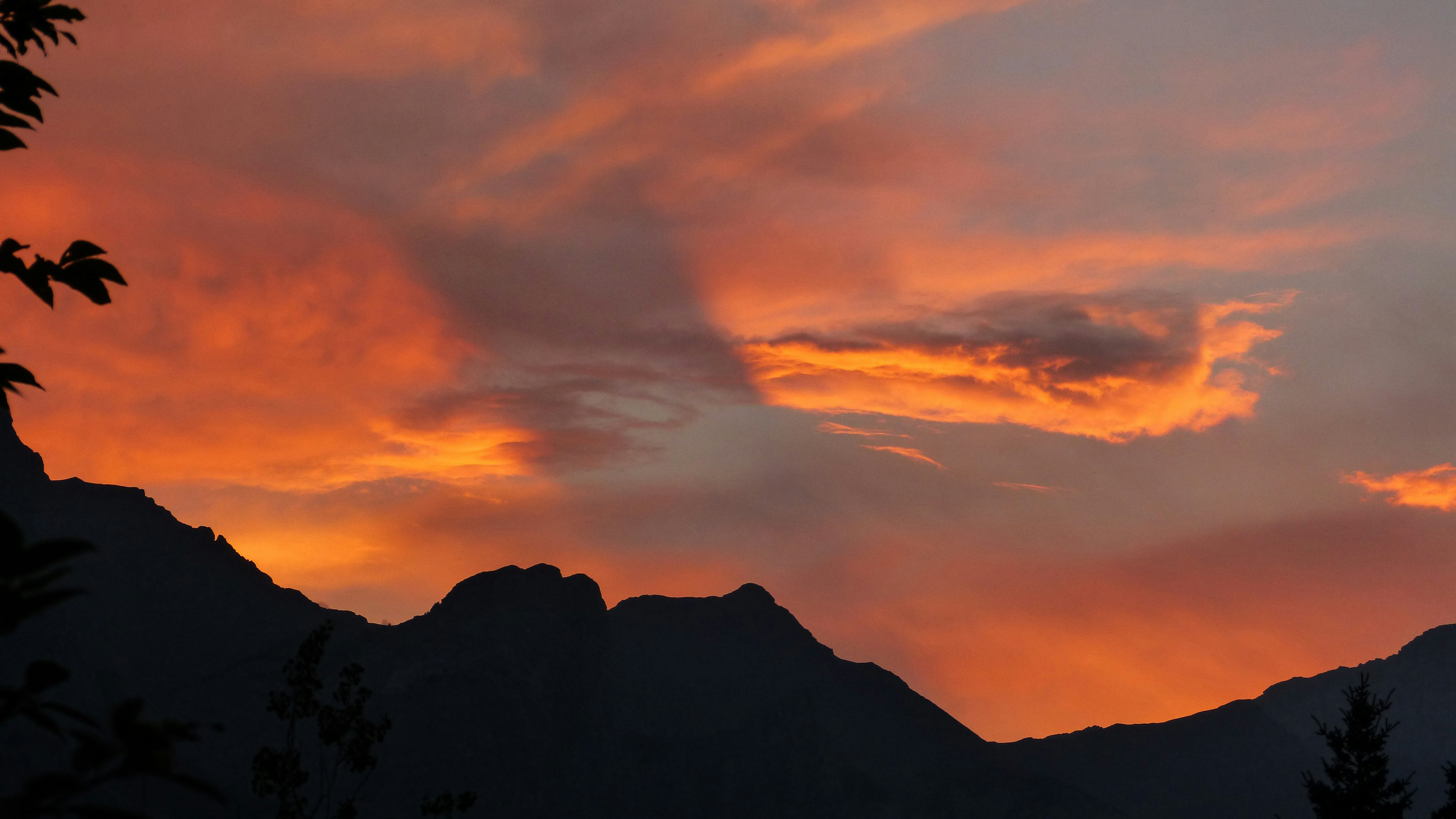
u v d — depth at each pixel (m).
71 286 5.88
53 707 4.14
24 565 3.69
